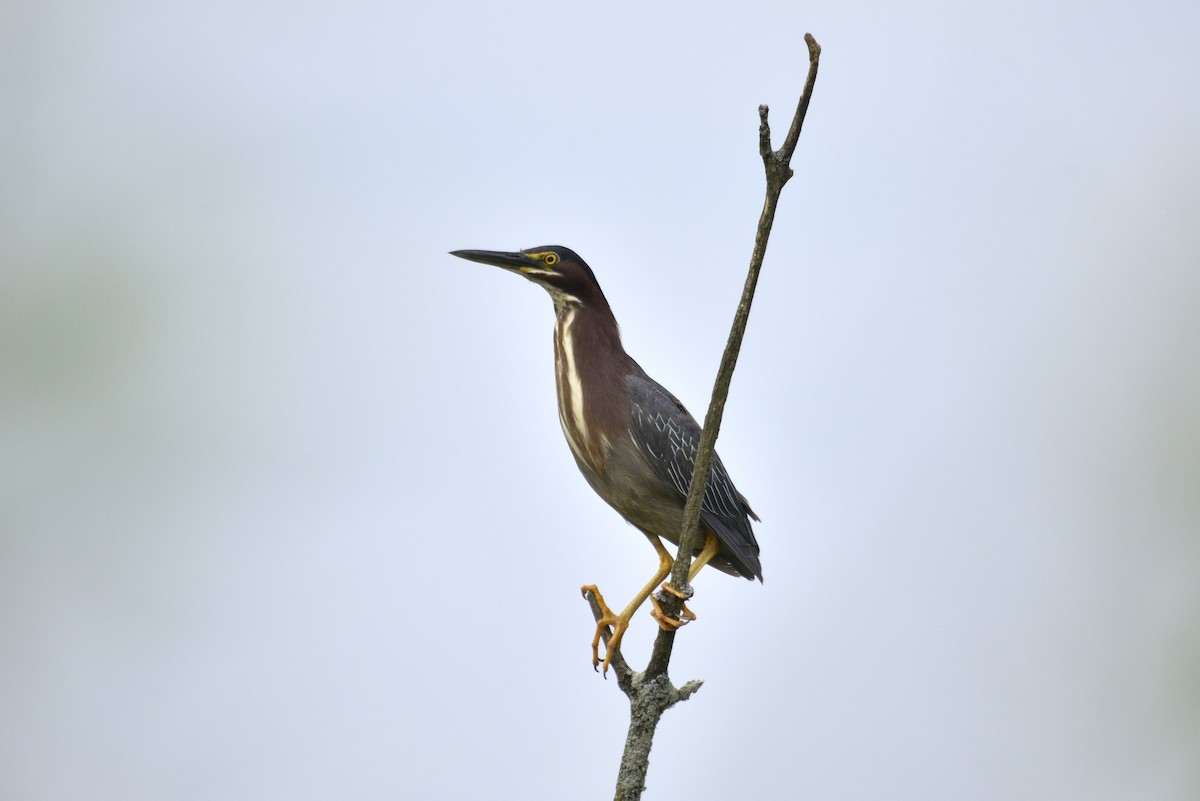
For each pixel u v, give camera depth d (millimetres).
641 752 7996
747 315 7359
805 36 7094
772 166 7188
